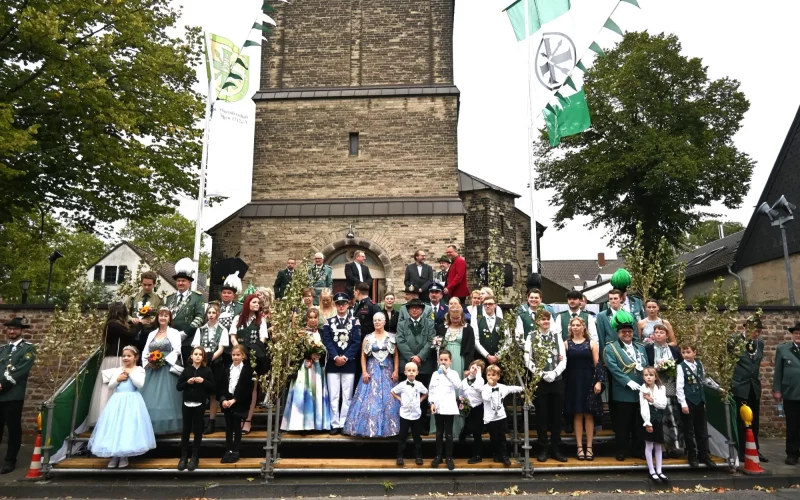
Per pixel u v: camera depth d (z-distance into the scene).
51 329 8.56
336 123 18.30
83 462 7.93
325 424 8.52
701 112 28.06
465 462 8.09
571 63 12.77
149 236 52.88
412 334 8.54
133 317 9.18
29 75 14.41
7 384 8.44
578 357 8.23
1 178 13.97
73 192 15.70
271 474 7.61
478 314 8.88
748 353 9.39
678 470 8.09
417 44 19.05
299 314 8.28
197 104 16.61
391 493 7.31
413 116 18.22
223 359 8.59
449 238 17.12
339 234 17.34
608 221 31.00
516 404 8.91
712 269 28.11
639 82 28.52
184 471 7.64
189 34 17.97
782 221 16.83
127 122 14.06
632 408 8.05
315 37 19.22
